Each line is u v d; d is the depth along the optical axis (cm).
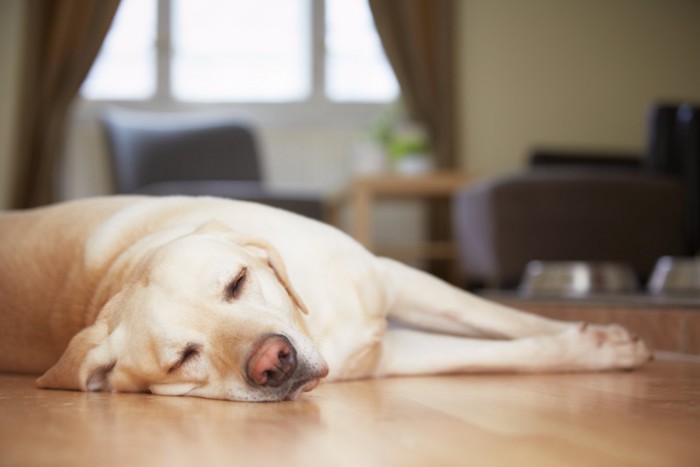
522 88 711
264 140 694
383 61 719
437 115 667
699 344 233
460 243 512
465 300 191
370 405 139
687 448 103
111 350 152
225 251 151
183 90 706
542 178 443
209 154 598
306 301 166
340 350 169
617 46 719
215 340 143
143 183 571
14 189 632
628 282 352
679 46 717
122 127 575
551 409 134
